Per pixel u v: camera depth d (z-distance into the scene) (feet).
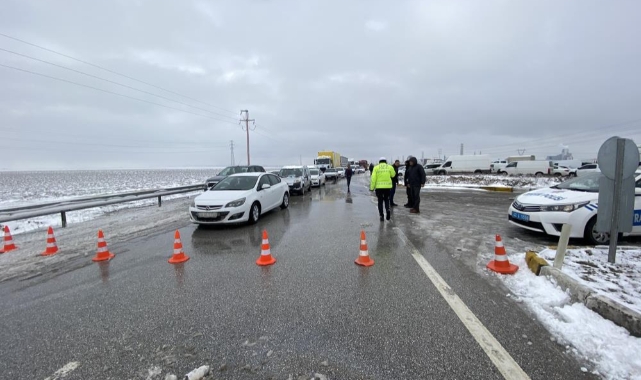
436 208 36.58
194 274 14.87
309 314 10.56
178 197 56.44
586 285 10.82
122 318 10.68
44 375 7.89
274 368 7.86
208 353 8.57
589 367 7.56
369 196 53.98
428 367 7.75
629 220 14.15
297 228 25.48
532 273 13.55
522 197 22.00
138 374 7.81
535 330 9.23
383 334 9.24
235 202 25.88
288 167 61.98
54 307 11.68
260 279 13.96
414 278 13.62
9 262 17.56
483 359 7.98
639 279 12.46
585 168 120.37
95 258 17.69
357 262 15.80
